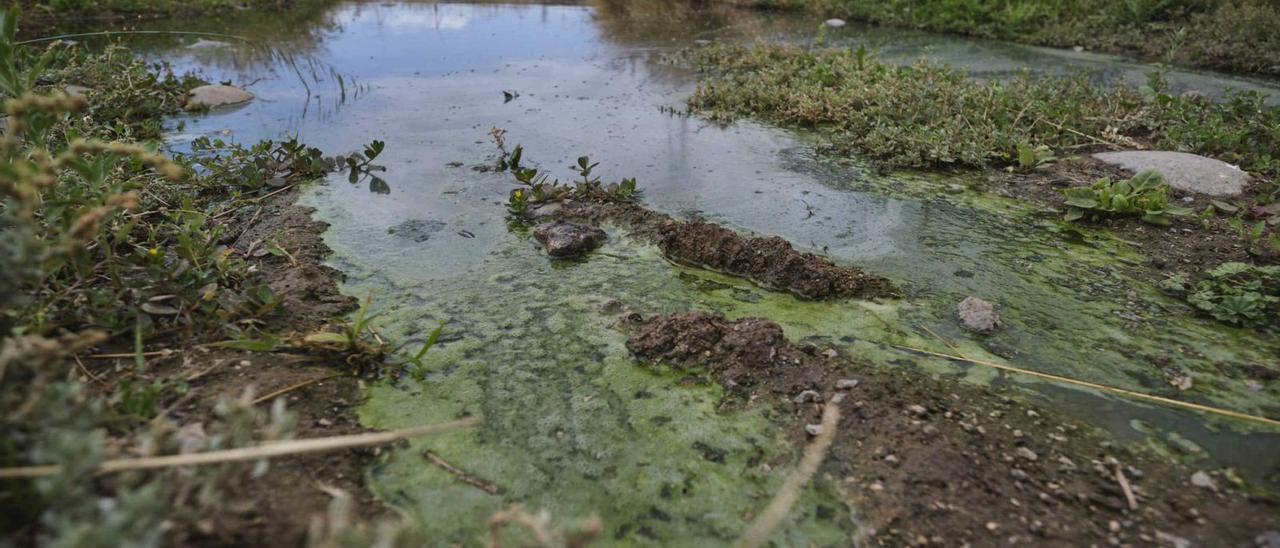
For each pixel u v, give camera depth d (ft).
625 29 31.24
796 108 19.07
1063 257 11.53
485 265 11.10
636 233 12.16
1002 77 22.91
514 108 19.79
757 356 8.47
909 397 7.87
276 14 33.50
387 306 9.82
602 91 21.71
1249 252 11.48
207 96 19.66
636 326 9.33
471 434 7.36
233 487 5.10
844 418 7.53
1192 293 10.34
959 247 11.85
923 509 6.41
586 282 10.61
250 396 5.29
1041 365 8.64
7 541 4.83
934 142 15.71
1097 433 7.48
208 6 33.06
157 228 10.84
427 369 8.40
